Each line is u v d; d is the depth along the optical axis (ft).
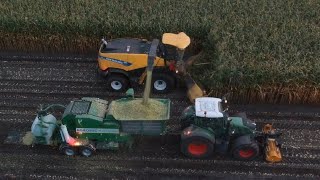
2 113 55.06
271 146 47.83
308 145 50.57
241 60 58.44
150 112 46.34
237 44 61.31
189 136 46.01
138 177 45.85
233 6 72.54
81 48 68.39
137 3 72.79
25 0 73.31
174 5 72.23
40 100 57.67
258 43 62.18
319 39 62.95
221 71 55.26
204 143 46.34
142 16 68.64
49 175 45.98
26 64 65.72
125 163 47.62
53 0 73.67
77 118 45.98
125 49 56.54
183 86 60.34
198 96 56.24
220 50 59.26
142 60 55.83
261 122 54.19
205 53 63.67
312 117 55.31
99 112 47.19
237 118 47.83
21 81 61.57
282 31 65.16
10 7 70.64
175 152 49.21
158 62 56.24
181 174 46.26
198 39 67.15
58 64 65.87
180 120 51.21
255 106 57.31
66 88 60.23
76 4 72.33
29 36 67.36
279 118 55.01
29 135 51.11
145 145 50.11
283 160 48.29
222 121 45.83
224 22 67.26
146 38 66.59
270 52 60.23
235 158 48.11
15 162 47.62
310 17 70.03
